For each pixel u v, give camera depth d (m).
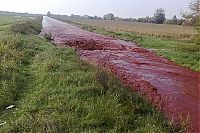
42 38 33.78
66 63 17.02
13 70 14.64
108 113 9.52
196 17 28.73
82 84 12.37
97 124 9.09
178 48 30.45
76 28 68.12
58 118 9.26
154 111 10.38
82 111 9.84
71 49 24.72
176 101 13.72
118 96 10.73
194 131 10.20
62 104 10.31
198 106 13.12
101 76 12.82
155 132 8.60
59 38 39.50
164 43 35.91
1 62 15.65
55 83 12.68
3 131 8.61
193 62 23.36
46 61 16.97
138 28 81.19
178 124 10.12
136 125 9.16
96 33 54.28
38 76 14.18
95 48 30.88
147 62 23.72
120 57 25.67
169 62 24.27
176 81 17.78
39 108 10.20
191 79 18.52
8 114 9.98
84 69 15.59
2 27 41.62
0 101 10.66
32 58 19.22
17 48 20.78
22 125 8.79
